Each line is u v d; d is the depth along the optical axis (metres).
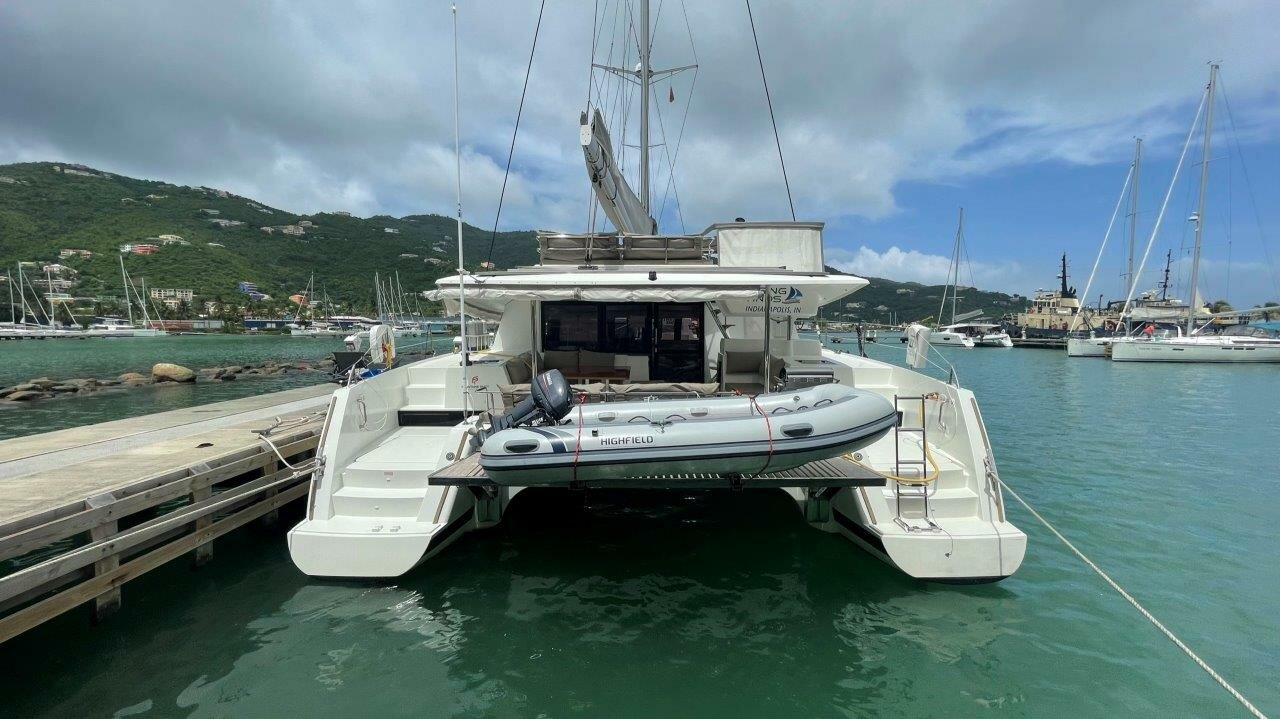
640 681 3.91
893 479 5.09
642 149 10.33
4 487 5.46
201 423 9.11
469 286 5.76
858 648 4.27
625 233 7.59
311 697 3.78
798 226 8.15
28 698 3.77
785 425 4.52
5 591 4.07
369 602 4.88
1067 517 7.53
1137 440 12.96
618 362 6.86
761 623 4.58
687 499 7.08
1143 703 3.75
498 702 3.72
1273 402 19.78
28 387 22.06
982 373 32.09
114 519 5.01
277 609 4.84
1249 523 7.29
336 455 5.41
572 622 4.60
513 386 6.07
